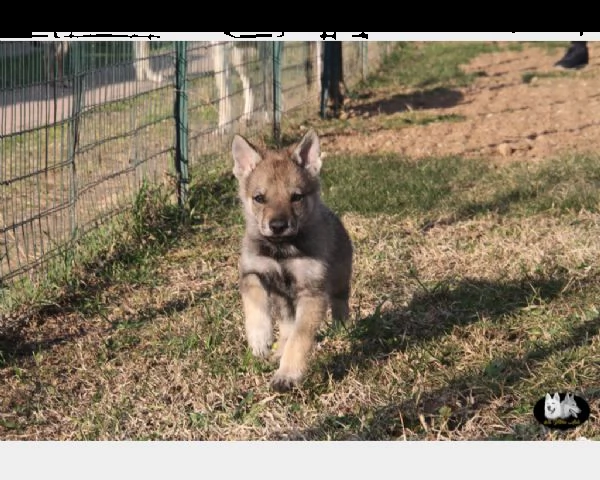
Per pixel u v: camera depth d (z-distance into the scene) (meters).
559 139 4.27
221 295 2.79
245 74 4.05
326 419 2.31
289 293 2.47
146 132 3.25
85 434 2.29
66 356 2.55
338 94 5.16
